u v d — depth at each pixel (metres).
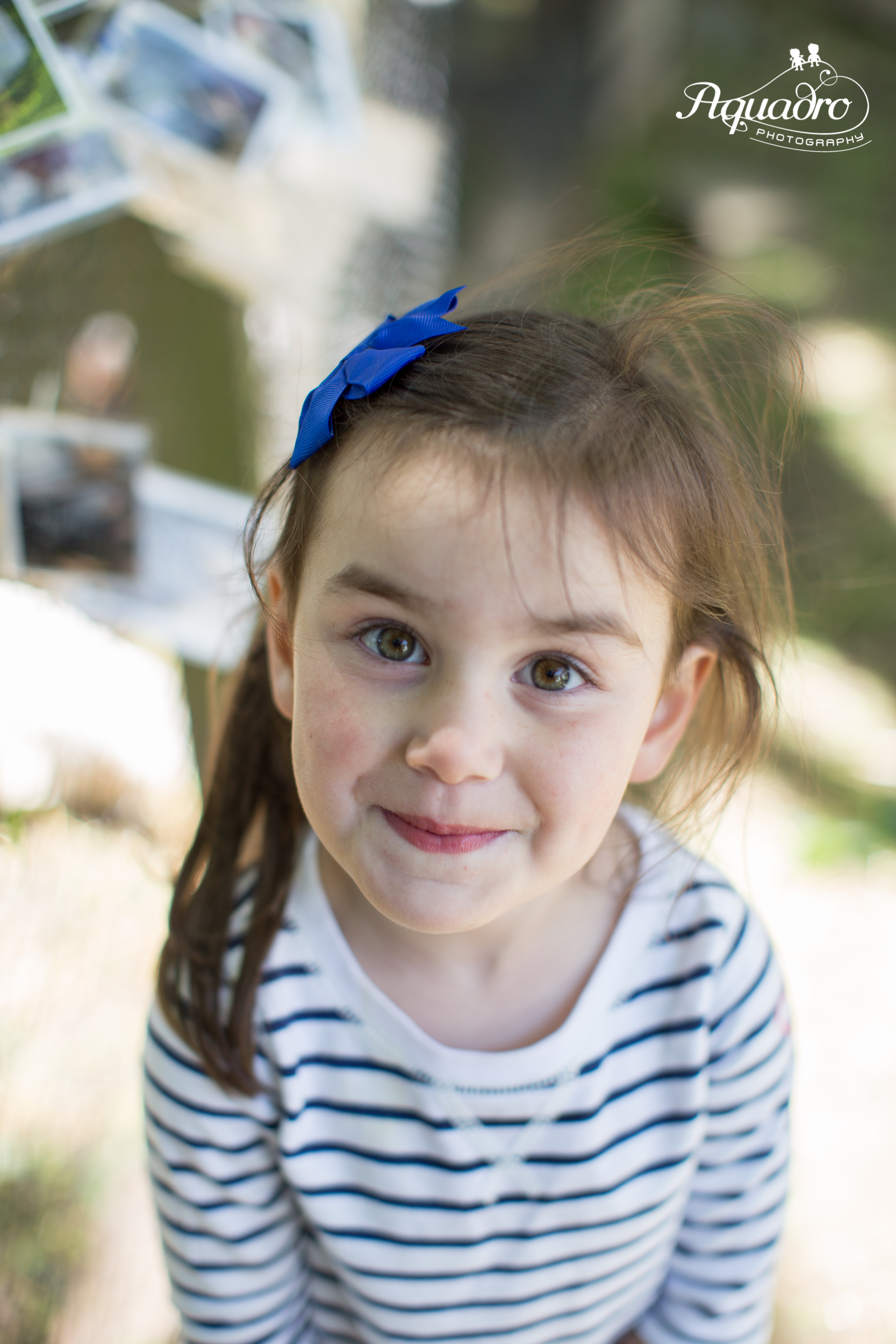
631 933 0.89
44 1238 1.55
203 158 1.73
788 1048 0.98
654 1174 0.91
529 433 0.69
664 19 5.20
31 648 1.66
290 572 0.81
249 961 0.87
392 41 3.28
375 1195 0.89
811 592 2.93
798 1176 1.94
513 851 0.71
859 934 2.32
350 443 0.73
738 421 1.01
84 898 1.69
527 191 4.73
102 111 1.47
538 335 0.78
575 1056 0.86
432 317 0.78
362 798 0.71
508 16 5.64
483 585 0.66
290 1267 1.01
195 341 1.87
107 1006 1.70
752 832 2.48
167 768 1.84
